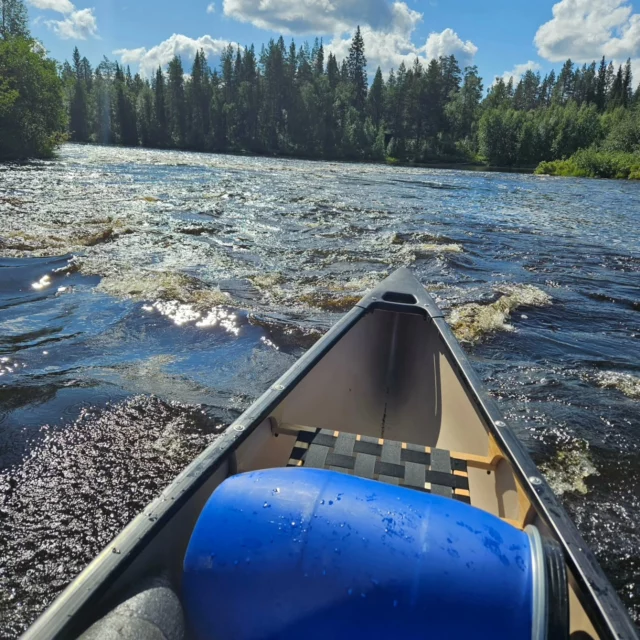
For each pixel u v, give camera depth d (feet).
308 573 3.77
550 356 17.56
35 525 9.56
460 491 6.49
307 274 25.68
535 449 12.39
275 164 115.24
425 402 11.90
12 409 13.04
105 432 12.34
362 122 276.00
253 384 14.99
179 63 282.77
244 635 3.81
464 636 3.46
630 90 366.02
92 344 17.06
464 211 49.96
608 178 130.82
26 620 7.82
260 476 4.56
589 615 4.28
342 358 11.23
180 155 141.90
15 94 86.02
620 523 10.16
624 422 13.57
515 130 226.17
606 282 26.78
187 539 5.15
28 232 30.55
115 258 26.50
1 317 18.83
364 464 6.80
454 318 20.33
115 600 4.03
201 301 20.93
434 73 279.08
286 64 284.20
